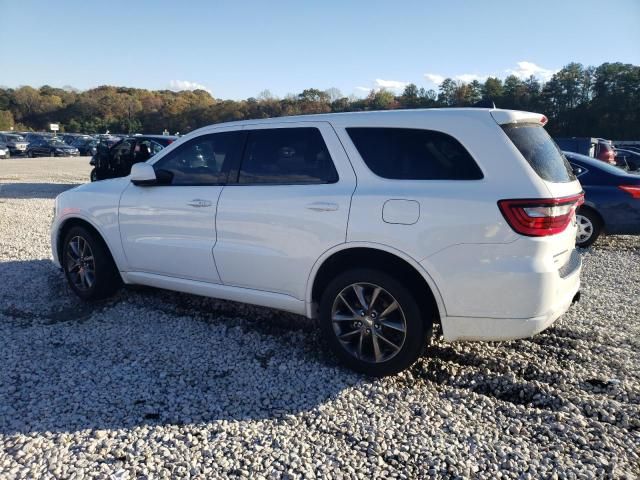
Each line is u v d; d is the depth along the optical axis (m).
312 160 3.69
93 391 3.29
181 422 2.97
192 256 4.17
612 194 7.45
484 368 3.62
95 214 4.70
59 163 32.59
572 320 4.53
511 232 3.03
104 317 4.59
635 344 4.02
